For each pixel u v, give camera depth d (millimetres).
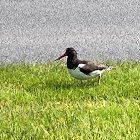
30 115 10586
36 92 11969
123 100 11438
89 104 11133
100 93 11938
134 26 18047
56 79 12844
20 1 20422
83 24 18156
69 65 12250
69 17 18781
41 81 12711
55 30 17656
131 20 18547
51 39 16906
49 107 11062
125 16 18859
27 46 16359
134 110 10758
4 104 11406
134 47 16328
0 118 10438
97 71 12258
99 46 16344
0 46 16359
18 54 15656
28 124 10078
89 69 12133
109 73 13164
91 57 15344
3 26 18094
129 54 15672
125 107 10953
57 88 12281
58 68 13727
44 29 17766
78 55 15539
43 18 18734
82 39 16891
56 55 15562
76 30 17641
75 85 12531
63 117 10438
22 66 13984
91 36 17141
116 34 17344
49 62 14523
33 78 12875
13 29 17812
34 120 10336
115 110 10664
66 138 9391
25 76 13000
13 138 9430
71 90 11961
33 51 15930
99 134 9531
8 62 14883
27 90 12258
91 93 11898
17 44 16531
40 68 13688
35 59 15180
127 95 11867
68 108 10953
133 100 11516
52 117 10336
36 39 16922
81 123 10000
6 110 10953
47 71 13430
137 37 17141
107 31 17578
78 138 9289
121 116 10453
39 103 11375
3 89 12250
